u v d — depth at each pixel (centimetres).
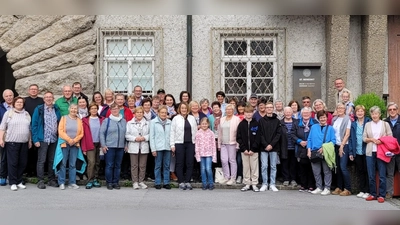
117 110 922
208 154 932
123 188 938
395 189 882
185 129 934
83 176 977
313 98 1118
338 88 996
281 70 1138
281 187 953
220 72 1137
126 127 930
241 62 1148
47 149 919
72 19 1108
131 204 789
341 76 1109
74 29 1109
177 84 1138
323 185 940
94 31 1127
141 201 814
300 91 1120
